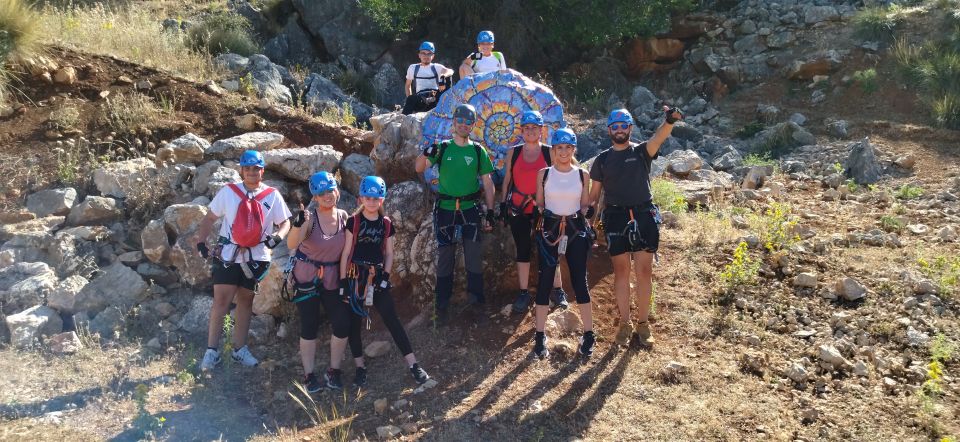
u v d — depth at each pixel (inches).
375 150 294.0
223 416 203.8
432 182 264.8
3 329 246.4
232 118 365.7
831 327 229.1
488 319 244.2
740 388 206.2
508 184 236.8
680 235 288.0
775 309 240.5
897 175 374.6
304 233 206.4
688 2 594.2
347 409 206.7
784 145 444.5
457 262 257.8
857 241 282.0
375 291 210.4
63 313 258.1
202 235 225.1
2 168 310.0
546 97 264.8
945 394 196.7
